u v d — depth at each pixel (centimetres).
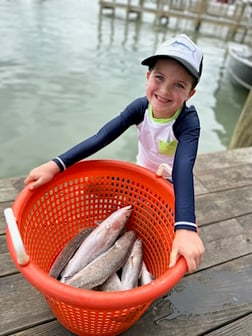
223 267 150
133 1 1568
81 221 143
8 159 344
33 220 112
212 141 445
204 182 209
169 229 119
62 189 127
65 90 541
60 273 121
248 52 727
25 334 111
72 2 1445
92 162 130
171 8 1303
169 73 110
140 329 119
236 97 634
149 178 128
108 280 114
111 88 579
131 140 411
